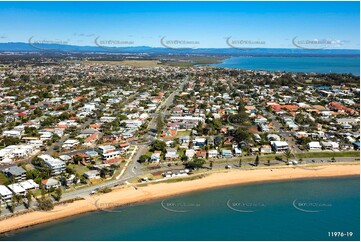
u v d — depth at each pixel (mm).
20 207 111938
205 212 112438
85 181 129750
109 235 97812
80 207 113562
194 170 144875
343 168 151375
